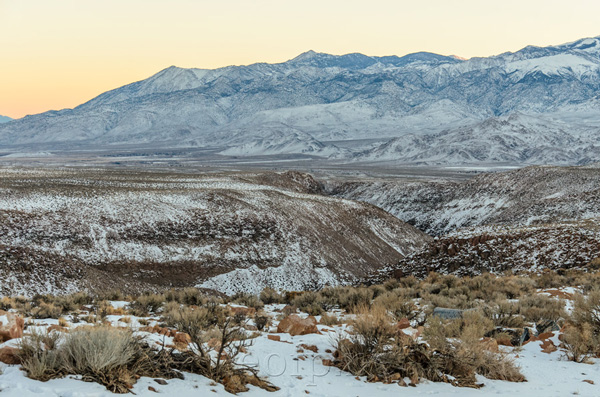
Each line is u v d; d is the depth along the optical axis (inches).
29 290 1539.1
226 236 2608.3
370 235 3420.3
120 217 2475.4
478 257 1686.8
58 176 4402.1
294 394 278.5
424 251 1967.3
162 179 4429.1
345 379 312.2
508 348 428.5
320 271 2623.0
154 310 707.4
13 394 208.7
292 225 2965.1
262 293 971.9
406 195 5994.1
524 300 641.0
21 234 2078.0
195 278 2191.2
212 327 453.1
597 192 3476.9
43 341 265.1
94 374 243.8
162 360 283.6
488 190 5147.6
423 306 678.5
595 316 454.3
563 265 1376.7
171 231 2500.0
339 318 587.5
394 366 327.0
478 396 295.1
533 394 302.8
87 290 1673.2
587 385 322.3
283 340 396.5
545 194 4505.4
